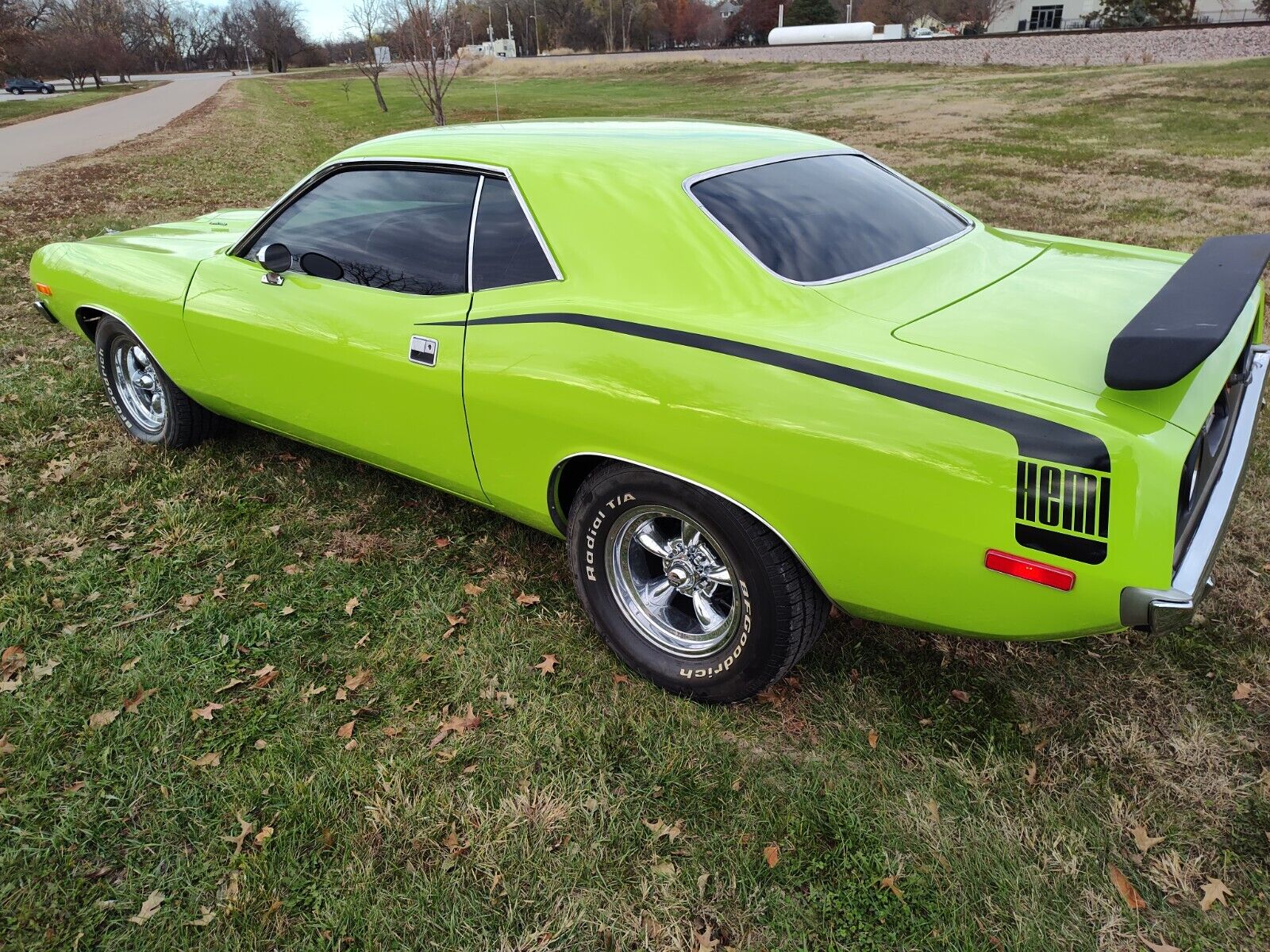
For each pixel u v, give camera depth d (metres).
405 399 3.11
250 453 4.43
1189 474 2.05
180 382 4.05
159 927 2.09
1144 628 1.96
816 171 3.10
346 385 3.29
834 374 2.21
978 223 3.48
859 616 2.46
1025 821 2.33
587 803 2.40
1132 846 2.26
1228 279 2.26
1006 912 2.09
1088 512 1.92
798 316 2.42
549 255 2.77
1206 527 2.21
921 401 2.10
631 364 2.50
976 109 23.33
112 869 2.24
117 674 2.92
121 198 14.23
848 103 27.25
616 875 2.20
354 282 3.28
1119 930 2.04
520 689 2.84
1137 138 17.38
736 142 3.11
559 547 3.64
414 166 3.16
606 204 2.70
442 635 3.11
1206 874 2.18
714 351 2.38
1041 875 2.18
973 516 2.05
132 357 4.40
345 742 2.63
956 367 2.16
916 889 2.14
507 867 2.22
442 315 2.97
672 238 2.59
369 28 32.75
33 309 7.10
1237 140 16.42
